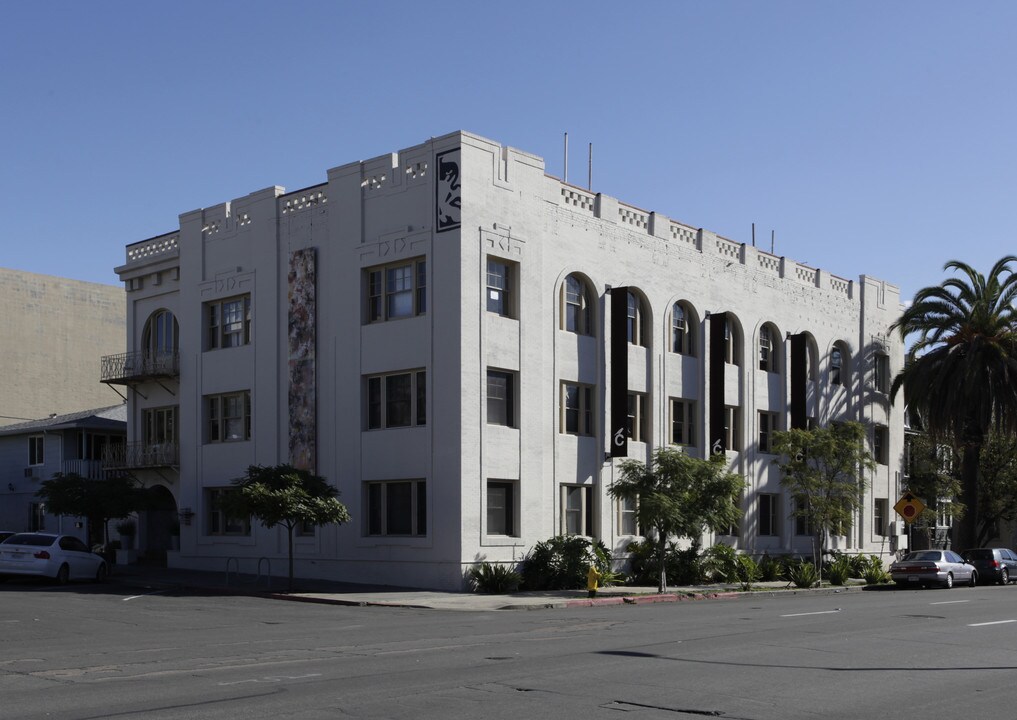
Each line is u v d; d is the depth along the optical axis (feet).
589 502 114.52
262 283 117.50
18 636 58.39
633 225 123.13
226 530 120.78
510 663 45.62
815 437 129.80
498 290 104.83
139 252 135.33
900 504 126.82
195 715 32.22
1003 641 55.52
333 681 39.75
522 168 107.65
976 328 147.95
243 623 67.77
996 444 166.20
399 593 94.84
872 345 166.81
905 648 52.16
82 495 117.19
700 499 102.68
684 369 128.57
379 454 104.73
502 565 99.50
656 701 35.78
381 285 107.14
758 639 56.44
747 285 140.87
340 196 110.73
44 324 185.47
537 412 106.93
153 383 132.67
